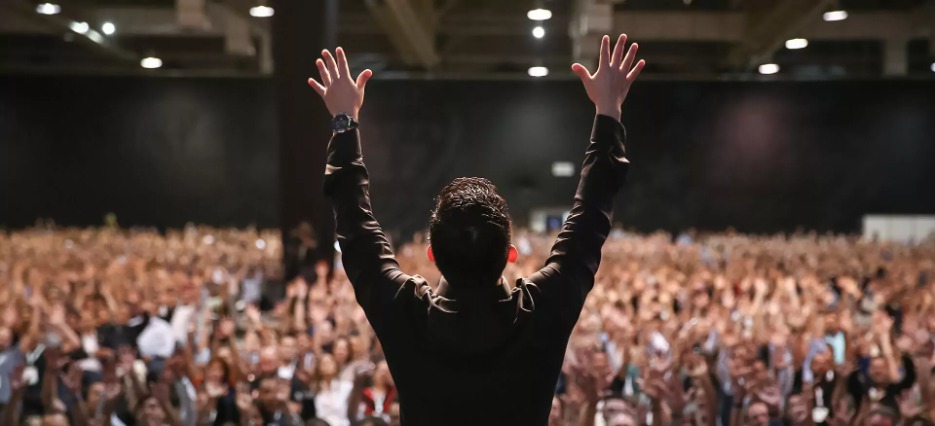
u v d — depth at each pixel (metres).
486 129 29.00
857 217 28.77
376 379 6.73
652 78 28.83
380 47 25.97
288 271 13.05
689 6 22.48
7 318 8.26
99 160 29.19
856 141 28.66
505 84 28.97
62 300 11.05
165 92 29.09
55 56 27.39
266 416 6.35
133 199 29.23
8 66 27.39
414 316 1.44
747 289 13.07
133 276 14.58
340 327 9.08
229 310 12.12
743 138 28.84
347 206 1.59
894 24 23.47
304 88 12.79
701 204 28.92
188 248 20.73
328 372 6.97
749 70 28.88
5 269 14.79
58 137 29.11
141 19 22.19
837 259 19.38
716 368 7.91
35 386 7.39
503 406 1.40
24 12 20.09
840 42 26.70
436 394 1.40
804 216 28.83
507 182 29.08
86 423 6.39
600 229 1.54
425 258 16.28
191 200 29.20
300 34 12.70
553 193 28.97
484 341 1.39
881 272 17.11
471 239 1.40
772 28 20.70
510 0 21.59
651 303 10.45
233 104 29.09
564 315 1.45
